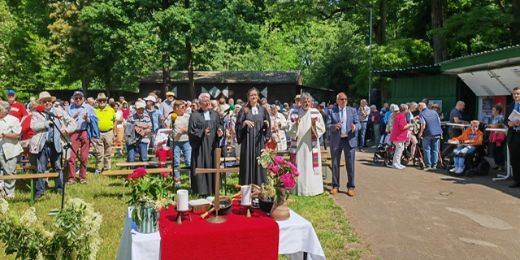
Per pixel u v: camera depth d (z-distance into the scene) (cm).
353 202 850
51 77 3622
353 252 569
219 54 3041
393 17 2973
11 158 820
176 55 2511
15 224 340
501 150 1180
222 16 2381
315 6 2756
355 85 3025
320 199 866
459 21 1977
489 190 951
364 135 1791
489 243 612
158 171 870
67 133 895
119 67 3056
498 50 1156
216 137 826
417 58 2461
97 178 1072
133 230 376
